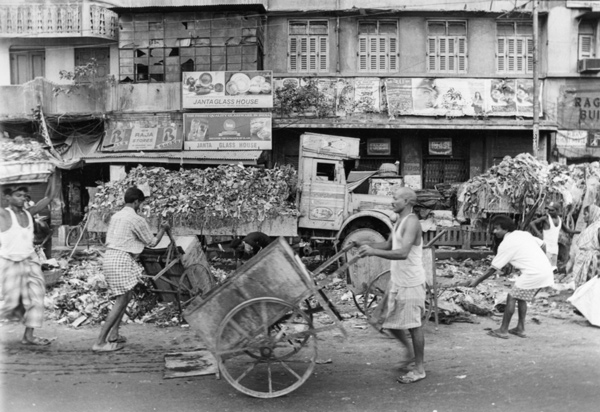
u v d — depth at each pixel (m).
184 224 11.66
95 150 19.83
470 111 19.52
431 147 20.16
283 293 5.07
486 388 5.30
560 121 19.98
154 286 8.13
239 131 18.92
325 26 20.41
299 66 20.38
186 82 19.02
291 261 5.03
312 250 12.05
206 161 18.67
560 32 20.06
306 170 11.87
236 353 5.12
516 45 20.45
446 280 9.56
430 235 14.09
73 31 20.08
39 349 6.62
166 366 5.94
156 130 19.42
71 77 19.95
